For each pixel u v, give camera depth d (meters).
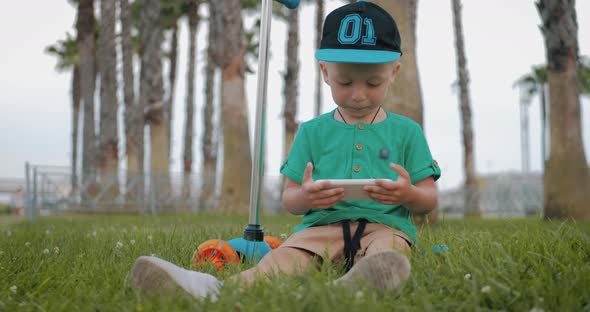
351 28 2.50
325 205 2.36
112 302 1.96
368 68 2.47
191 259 2.80
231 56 15.51
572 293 1.86
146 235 4.21
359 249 2.48
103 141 20.20
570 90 11.16
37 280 2.41
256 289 1.96
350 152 2.69
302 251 2.46
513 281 1.98
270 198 18.80
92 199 15.13
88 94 24.09
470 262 2.21
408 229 2.63
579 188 10.98
